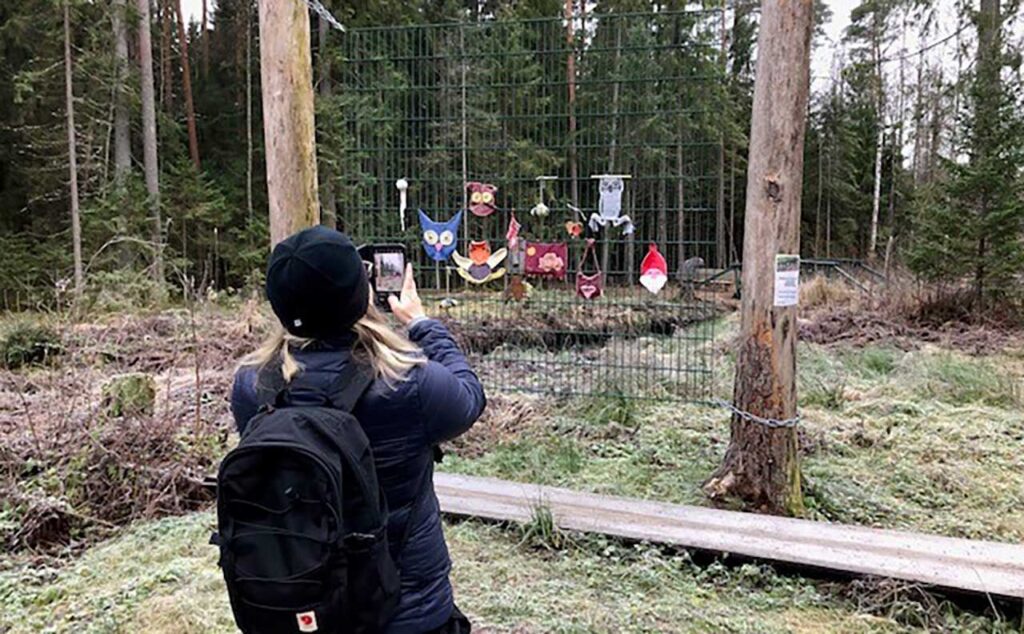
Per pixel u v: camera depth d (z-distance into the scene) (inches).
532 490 140.4
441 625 53.0
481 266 200.5
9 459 146.1
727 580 109.9
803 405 212.4
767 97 125.3
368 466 46.8
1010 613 98.3
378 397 48.8
